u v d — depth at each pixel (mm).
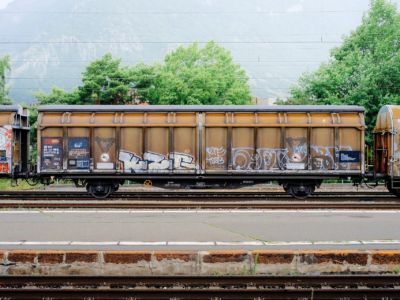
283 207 17234
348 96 31531
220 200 20188
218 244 10922
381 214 15836
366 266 9867
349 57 33000
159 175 20562
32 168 22719
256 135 20375
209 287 9133
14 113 21328
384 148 21344
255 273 9766
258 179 20656
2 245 10742
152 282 9203
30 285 9117
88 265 9773
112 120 20516
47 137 20562
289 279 9211
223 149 20453
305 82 34625
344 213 16062
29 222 14078
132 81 38281
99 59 38250
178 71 40688
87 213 15977
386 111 21297
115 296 8531
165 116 20578
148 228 13086
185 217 15125
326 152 20484
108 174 20500
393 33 33281
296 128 20453
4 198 20094
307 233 12375
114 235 12039
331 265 9859
